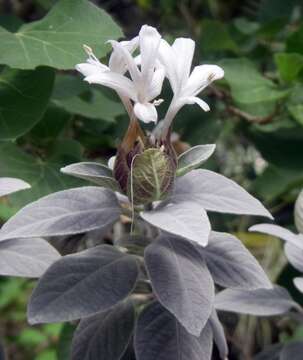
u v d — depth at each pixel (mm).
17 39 471
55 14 494
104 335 401
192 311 339
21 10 778
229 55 790
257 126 696
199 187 374
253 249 745
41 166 523
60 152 557
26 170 515
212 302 344
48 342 1296
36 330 1259
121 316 406
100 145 636
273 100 663
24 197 499
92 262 374
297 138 696
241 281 377
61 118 565
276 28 797
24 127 483
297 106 660
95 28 485
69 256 376
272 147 700
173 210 341
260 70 785
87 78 341
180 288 348
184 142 691
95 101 630
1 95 486
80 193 371
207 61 769
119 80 344
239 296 452
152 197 355
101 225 360
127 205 382
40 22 491
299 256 454
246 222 767
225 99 696
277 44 825
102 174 374
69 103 591
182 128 689
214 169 729
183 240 378
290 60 643
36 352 1290
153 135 378
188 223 325
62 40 475
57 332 1215
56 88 569
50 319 347
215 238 397
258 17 881
